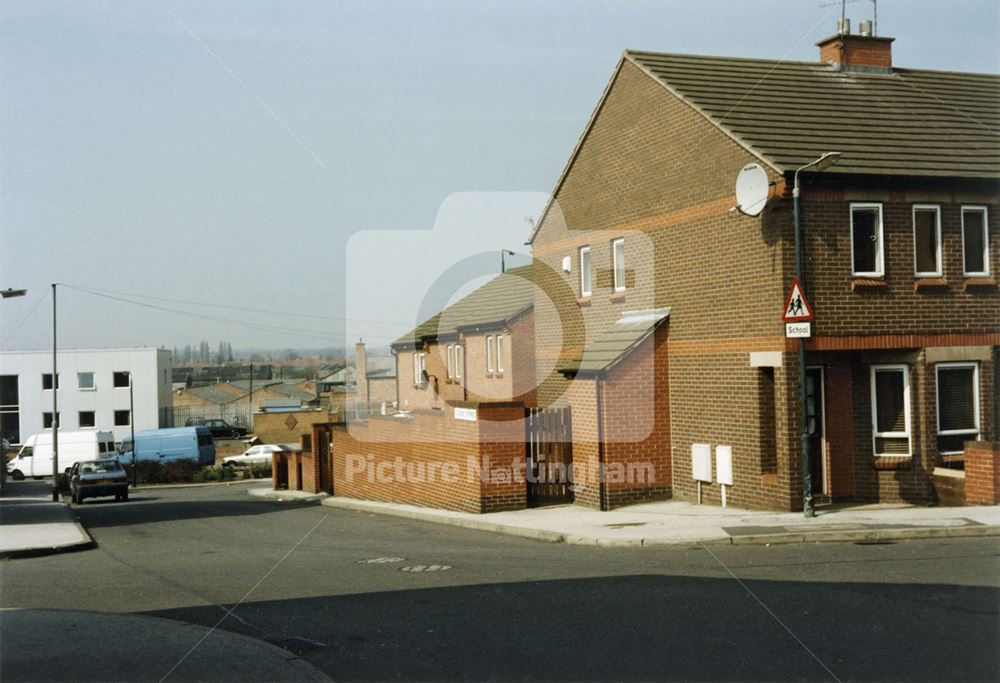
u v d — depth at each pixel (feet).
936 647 24.95
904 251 55.42
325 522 67.21
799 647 25.45
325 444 100.01
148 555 50.70
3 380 235.40
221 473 166.09
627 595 32.83
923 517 47.62
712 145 58.54
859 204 54.54
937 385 56.13
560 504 64.13
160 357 250.98
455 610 31.55
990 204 57.16
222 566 44.42
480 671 24.36
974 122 61.98
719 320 58.23
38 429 234.99
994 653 24.26
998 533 44.06
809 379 55.21
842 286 54.08
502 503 62.18
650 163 65.67
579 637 27.35
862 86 65.67
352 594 35.19
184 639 28.48
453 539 52.54
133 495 132.77
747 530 46.50
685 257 61.67
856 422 55.83
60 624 30.83
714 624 28.22
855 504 54.95
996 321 56.95
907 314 55.21
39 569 46.16
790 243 53.01
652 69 65.21
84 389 237.45
